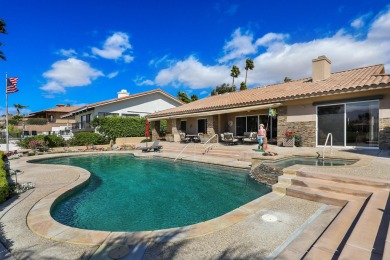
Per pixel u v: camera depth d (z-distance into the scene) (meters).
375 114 13.88
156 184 11.23
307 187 7.45
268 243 4.47
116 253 4.24
